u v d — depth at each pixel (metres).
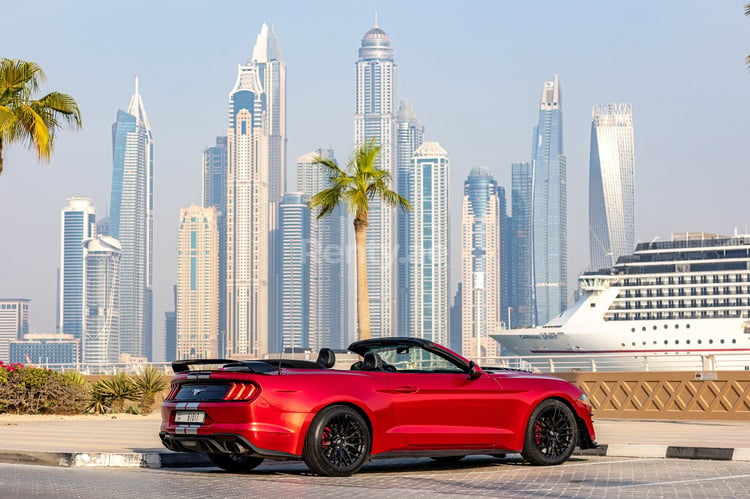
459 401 12.73
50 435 18.42
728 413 25.22
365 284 33.81
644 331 97.69
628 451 15.10
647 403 26.61
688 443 16.56
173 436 12.13
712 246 98.19
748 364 93.12
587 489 10.83
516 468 13.17
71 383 26.72
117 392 27.78
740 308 95.12
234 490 10.66
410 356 12.91
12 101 25.34
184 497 10.05
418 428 12.44
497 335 106.69
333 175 34.19
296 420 11.73
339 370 12.27
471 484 11.30
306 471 13.02
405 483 11.39
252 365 12.05
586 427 13.82
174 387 12.46
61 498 9.92
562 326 101.75
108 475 12.21
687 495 10.32
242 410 11.61
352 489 10.80
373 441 12.14
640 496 10.24
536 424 13.34
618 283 101.00
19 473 12.43
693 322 95.62
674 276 98.56
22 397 25.36
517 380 13.29
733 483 11.31
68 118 25.97
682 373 26.09
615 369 99.00
